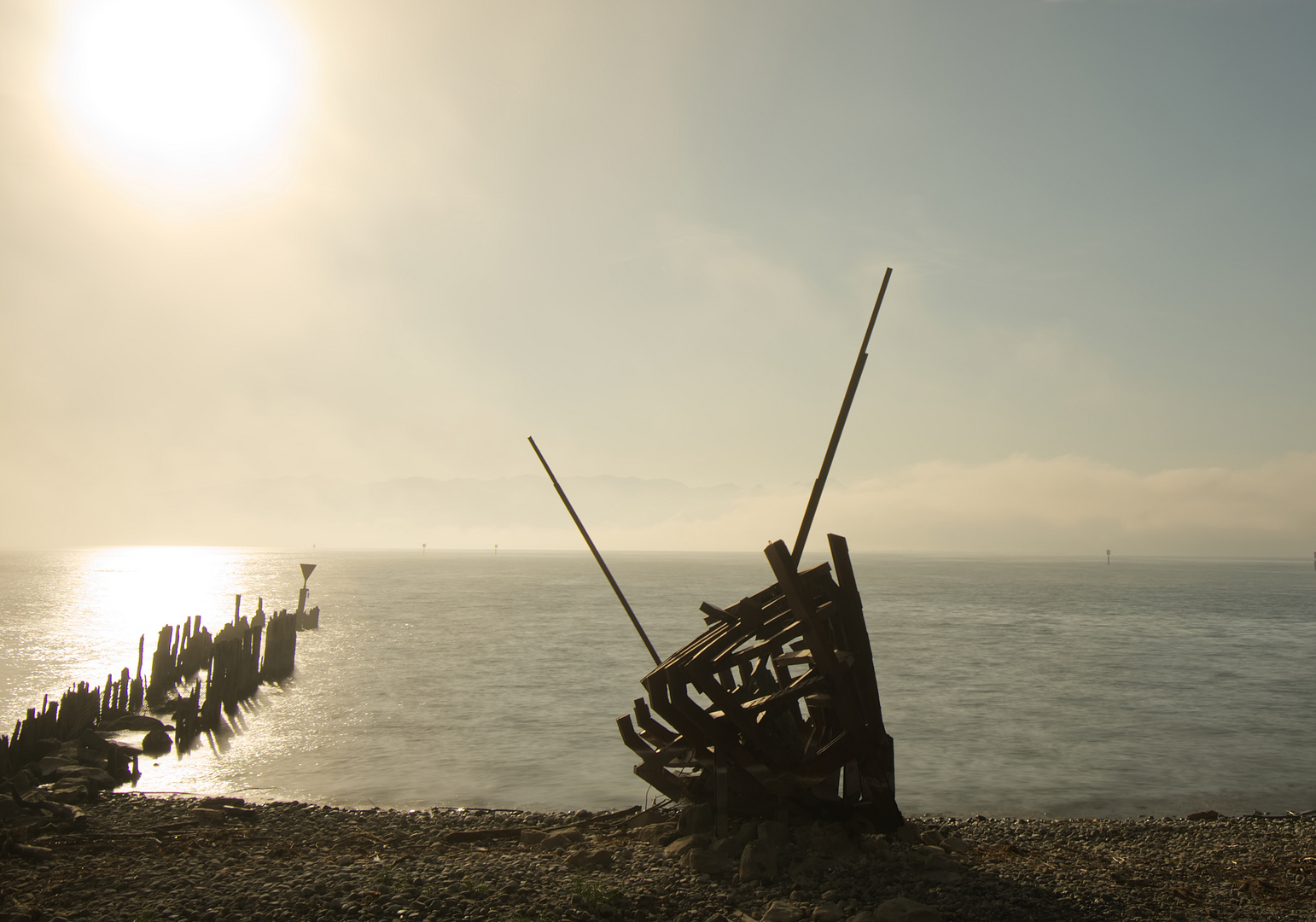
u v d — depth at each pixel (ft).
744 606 34.14
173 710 93.66
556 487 47.29
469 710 93.30
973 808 59.57
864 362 37.06
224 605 269.44
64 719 71.20
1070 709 98.12
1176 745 79.66
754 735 33.65
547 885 29.94
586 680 116.37
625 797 60.39
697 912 27.73
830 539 33.50
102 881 31.94
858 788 35.65
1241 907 31.01
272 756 71.77
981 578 593.01
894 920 26.04
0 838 37.99
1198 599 353.92
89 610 240.32
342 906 28.07
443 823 46.55
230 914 27.84
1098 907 29.25
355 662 132.36
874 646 165.07
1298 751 77.61
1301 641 185.06
